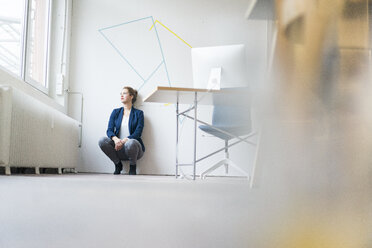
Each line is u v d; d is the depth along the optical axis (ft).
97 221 1.61
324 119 1.44
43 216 1.77
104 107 15.52
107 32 15.70
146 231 1.33
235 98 9.98
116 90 15.56
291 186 1.27
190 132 15.34
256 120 1.50
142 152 14.47
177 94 9.94
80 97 15.52
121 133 14.67
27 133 10.69
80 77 15.58
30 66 12.96
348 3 1.57
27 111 10.66
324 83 1.50
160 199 2.71
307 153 1.34
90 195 3.14
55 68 15.10
